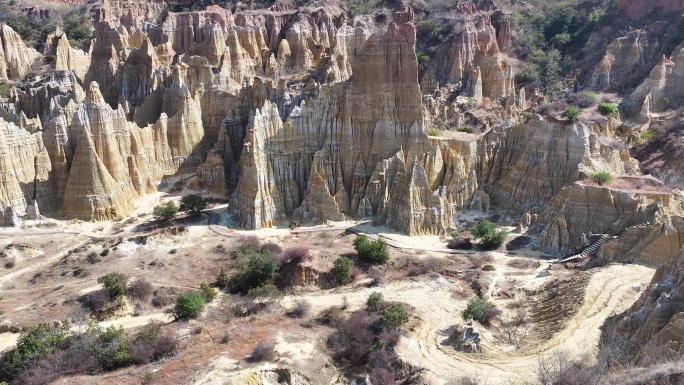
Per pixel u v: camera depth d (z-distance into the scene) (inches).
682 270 1878.7
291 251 2797.7
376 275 2696.9
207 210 3553.2
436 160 3459.6
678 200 2903.5
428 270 2738.7
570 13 6688.0
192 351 2023.9
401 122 3479.3
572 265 2652.6
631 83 5241.1
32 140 3422.7
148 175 3823.8
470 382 1795.0
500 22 6402.6
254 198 3282.5
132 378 1872.5
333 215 3346.5
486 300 2372.0
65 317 2365.9
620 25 6072.8
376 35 3472.0
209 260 2910.9
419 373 1916.8
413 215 3164.4
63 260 2908.5
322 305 2443.4
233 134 4087.1
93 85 3494.1
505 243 3006.9
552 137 3373.5
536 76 5861.2
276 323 2260.1
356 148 3508.9
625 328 1881.2
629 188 2970.0
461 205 3462.1
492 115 4896.7
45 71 5792.3
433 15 6963.6
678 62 4849.9
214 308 2434.8
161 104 4468.5
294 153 3553.2
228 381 1822.1
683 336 1628.9
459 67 5625.0
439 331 2193.7
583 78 5757.9
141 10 7691.9
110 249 2992.1
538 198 3304.6
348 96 3496.6
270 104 3518.7
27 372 1945.1
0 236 3102.9
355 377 1955.0
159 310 2522.1
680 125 4365.2
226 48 5221.5
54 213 3388.3
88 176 3341.5
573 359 1813.5
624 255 2536.9
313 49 5949.8
